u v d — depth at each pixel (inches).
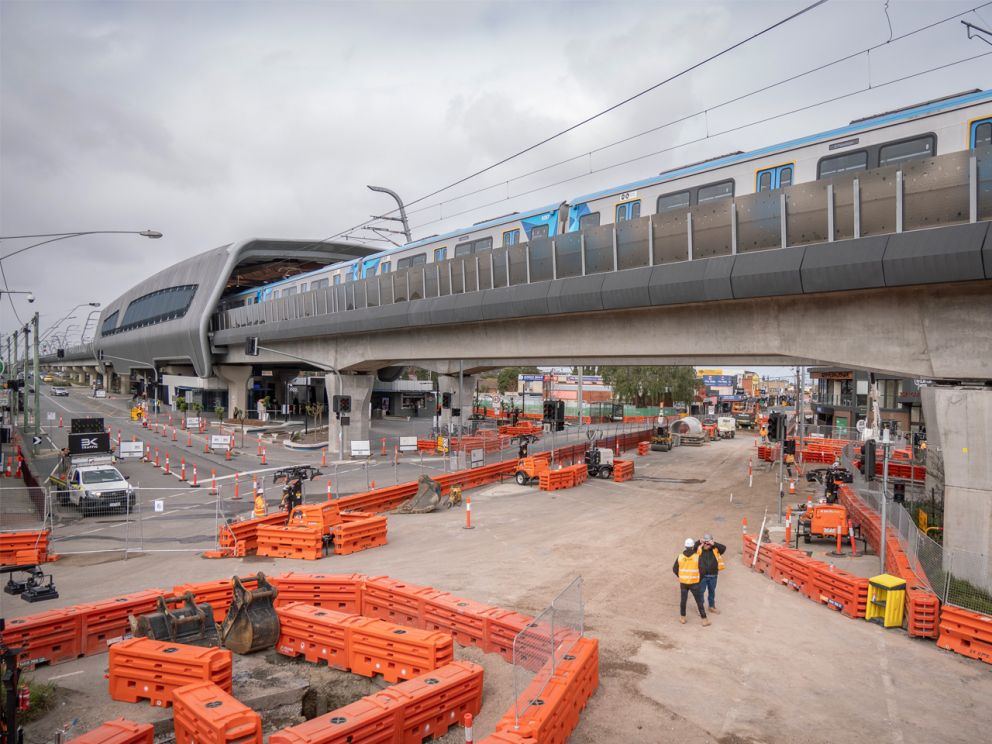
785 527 876.6
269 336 2016.5
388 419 3157.0
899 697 392.8
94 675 433.4
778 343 791.7
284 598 549.6
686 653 456.8
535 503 1090.1
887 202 649.6
